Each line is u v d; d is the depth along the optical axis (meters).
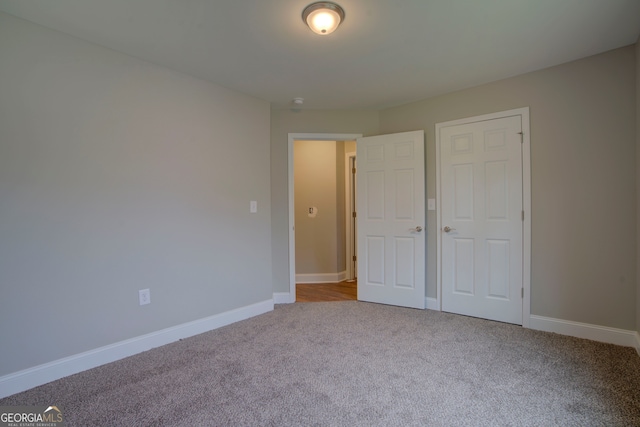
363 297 3.81
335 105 3.68
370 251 3.76
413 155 3.47
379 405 1.75
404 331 2.82
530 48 2.43
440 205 3.38
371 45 2.35
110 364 2.27
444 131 3.34
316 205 5.04
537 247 2.84
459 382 1.97
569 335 2.69
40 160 2.04
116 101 2.38
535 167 2.83
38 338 2.02
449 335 2.72
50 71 2.08
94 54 2.27
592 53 2.53
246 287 3.28
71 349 2.15
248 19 2.02
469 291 3.21
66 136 2.14
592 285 2.60
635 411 1.68
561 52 2.50
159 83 2.62
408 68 2.74
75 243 2.18
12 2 1.82
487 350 2.42
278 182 3.81
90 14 1.94
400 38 2.26
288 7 1.90
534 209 2.84
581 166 2.63
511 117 2.94
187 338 2.74
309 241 5.02
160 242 2.62
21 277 1.97
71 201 2.16
